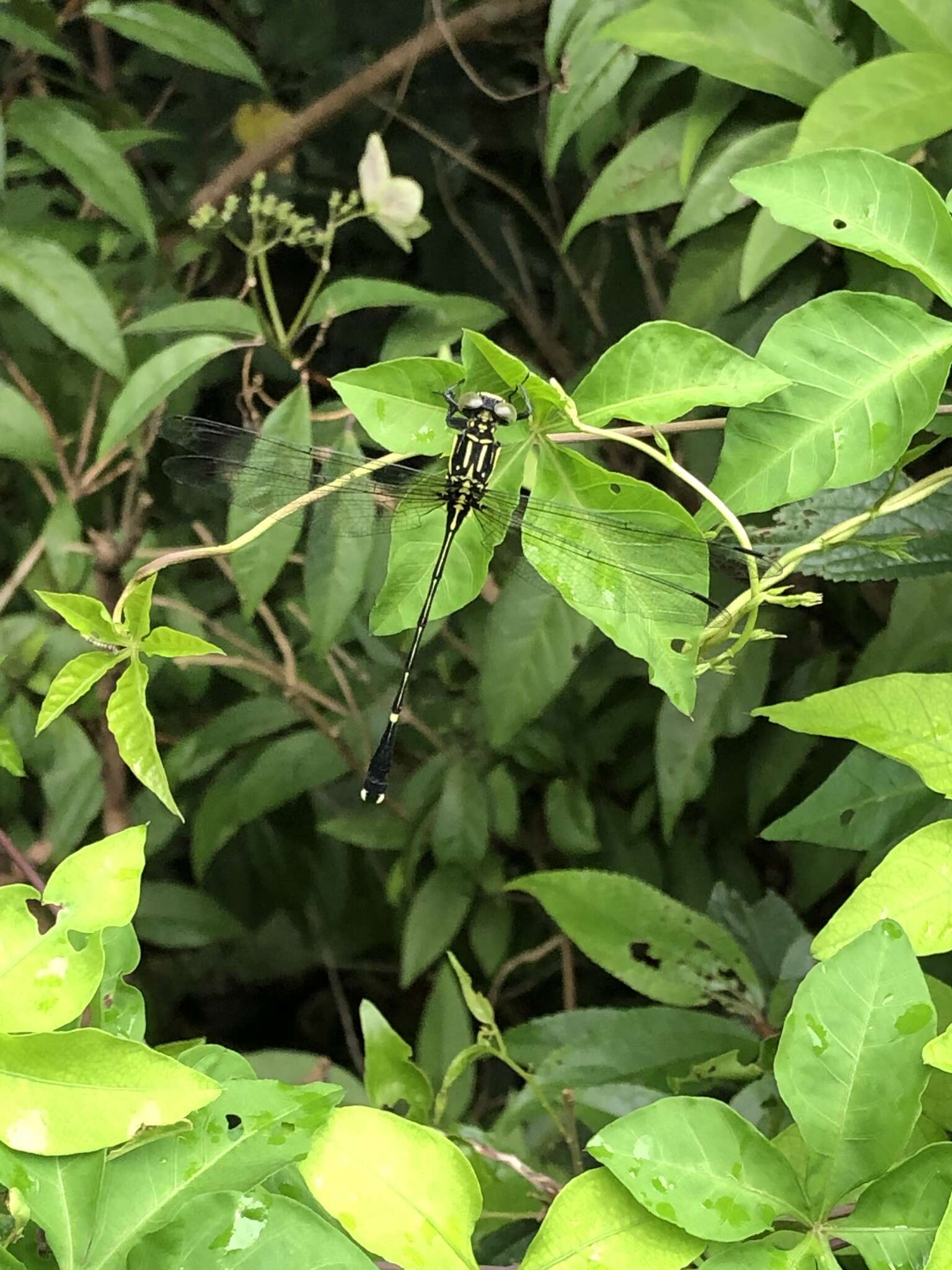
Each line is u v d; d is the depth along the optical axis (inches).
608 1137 7.6
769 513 11.4
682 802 14.6
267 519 9.9
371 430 8.7
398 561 9.1
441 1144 7.9
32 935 7.7
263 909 21.6
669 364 8.4
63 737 15.1
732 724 14.4
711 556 9.8
